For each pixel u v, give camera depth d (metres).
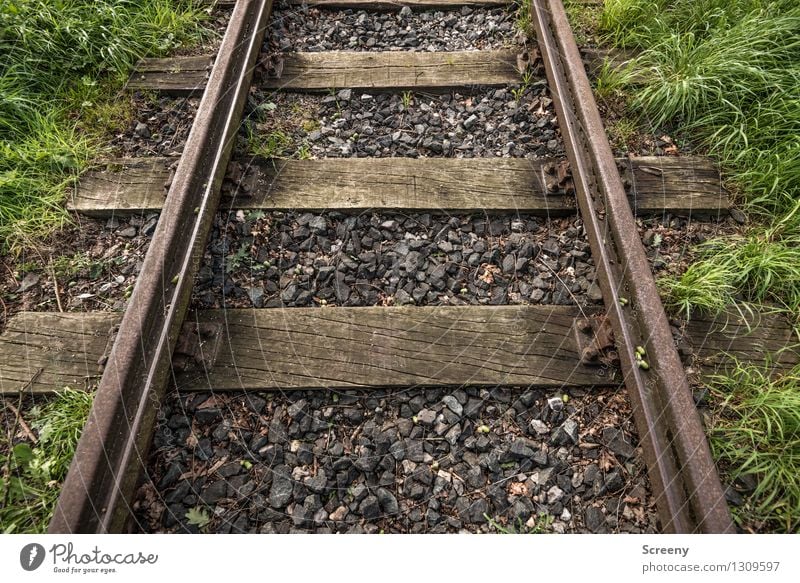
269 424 1.86
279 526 1.68
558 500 1.73
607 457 1.80
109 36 3.02
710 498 1.52
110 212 2.40
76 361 1.99
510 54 3.00
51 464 1.79
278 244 2.30
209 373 1.94
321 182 2.48
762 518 1.70
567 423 1.86
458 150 2.61
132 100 2.82
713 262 2.24
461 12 3.29
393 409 1.90
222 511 1.70
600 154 2.28
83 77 2.87
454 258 2.26
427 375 1.95
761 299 2.20
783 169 2.45
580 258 2.24
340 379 1.93
